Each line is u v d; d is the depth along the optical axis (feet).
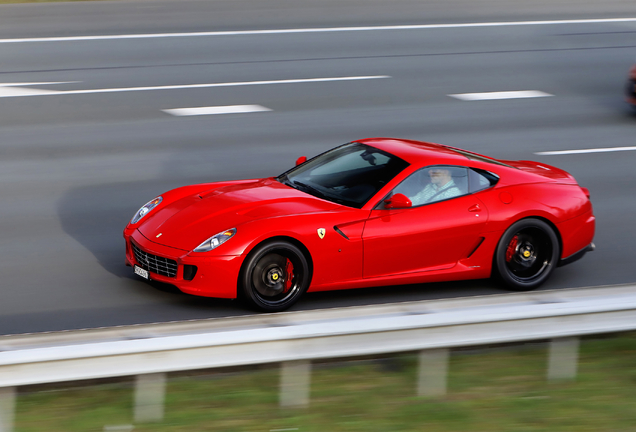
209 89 150.92
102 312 63.72
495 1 252.21
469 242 70.08
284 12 222.48
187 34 194.29
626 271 79.41
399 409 45.03
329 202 68.08
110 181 102.01
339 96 150.41
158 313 63.72
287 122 132.98
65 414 43.29
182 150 116.57
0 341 41.01
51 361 39.45
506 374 51.06
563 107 150.82
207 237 62.85
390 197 67.97
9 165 106.42
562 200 73.82
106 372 40.50
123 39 187.01
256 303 63.10
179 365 41.81
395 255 67.41
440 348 46.55
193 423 42.29
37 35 187.01
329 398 46.34
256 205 66.49
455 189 71.10
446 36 204.74
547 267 73.56
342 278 66.13
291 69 167.94
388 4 238.89
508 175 74.23
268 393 46.73
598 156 121.60
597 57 191.83
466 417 44.27
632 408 46.21
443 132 131.03
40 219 87.51
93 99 141.28
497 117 141.90
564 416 44.83
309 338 43.96
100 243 81.10
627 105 154.61
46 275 71.61
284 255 63.77
